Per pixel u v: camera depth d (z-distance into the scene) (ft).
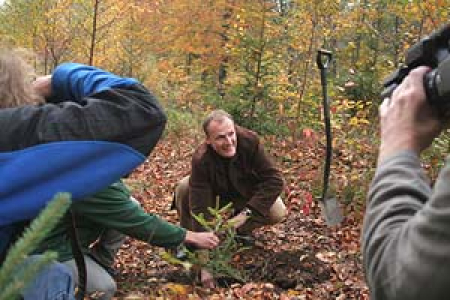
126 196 9.64
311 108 35.32
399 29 39.78
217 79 66.64
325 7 39.91
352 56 42.14
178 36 65.72
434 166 19.24
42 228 3.88
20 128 7.76
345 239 18.16
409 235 3.24
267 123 33.63
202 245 10.25
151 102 8.30
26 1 52.60
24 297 7.61
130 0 54.90
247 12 35.91
